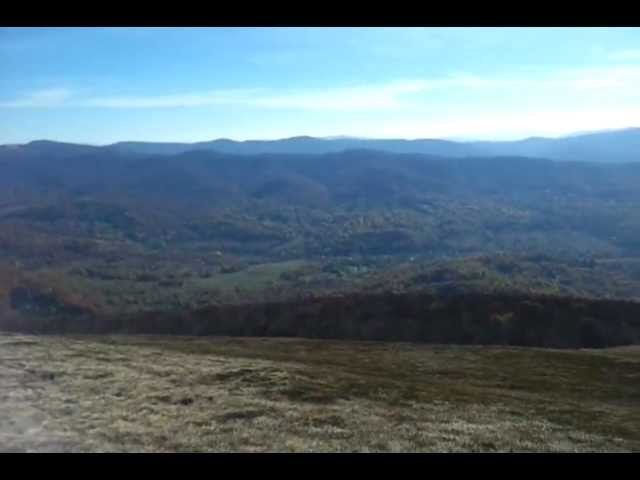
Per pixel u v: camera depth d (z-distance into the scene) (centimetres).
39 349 3722
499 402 2917
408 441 2133
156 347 4400
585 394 3275
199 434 2108
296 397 2742
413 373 3753
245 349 4606
